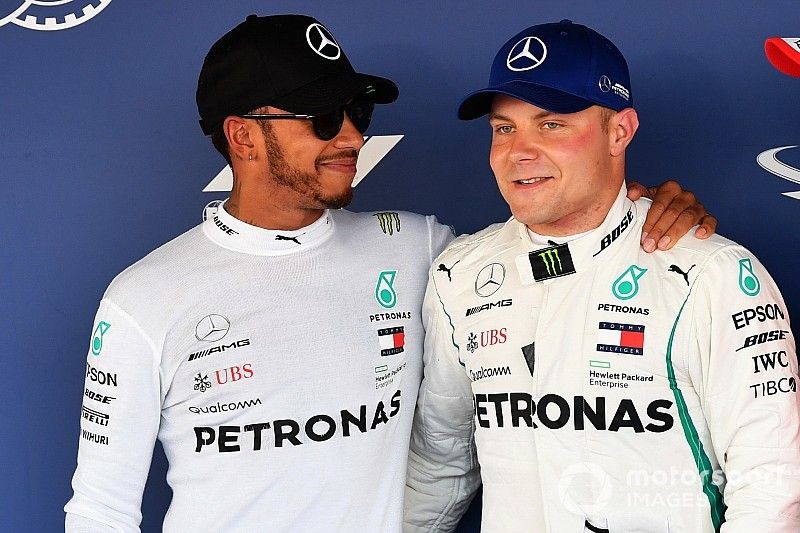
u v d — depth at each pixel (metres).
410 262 7.85
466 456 8.23
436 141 9.49
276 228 7.48
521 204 6.77
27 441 9.80
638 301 6.74
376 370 7.46
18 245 9.78
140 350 7.27
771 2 8.72
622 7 9.03
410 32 9.46
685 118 8.97
